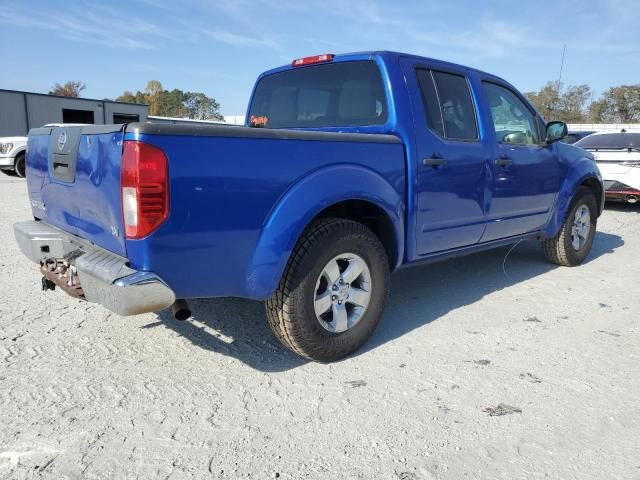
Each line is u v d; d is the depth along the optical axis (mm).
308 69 4391
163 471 2260
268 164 2830
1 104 28500
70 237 3193
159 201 2486
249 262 2842
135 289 2479
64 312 4074
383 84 3770
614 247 6934
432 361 3359
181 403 2801
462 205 4098
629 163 9188
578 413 2754
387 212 3469
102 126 2691
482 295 4758
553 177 5172
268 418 2680
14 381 2990
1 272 5133
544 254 5836
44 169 3465
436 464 2332
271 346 3549
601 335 3811
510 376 3160
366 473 2268
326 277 3191
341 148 3195
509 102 4805
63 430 2533
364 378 3119
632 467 2318
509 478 2244
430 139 3789
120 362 3264
